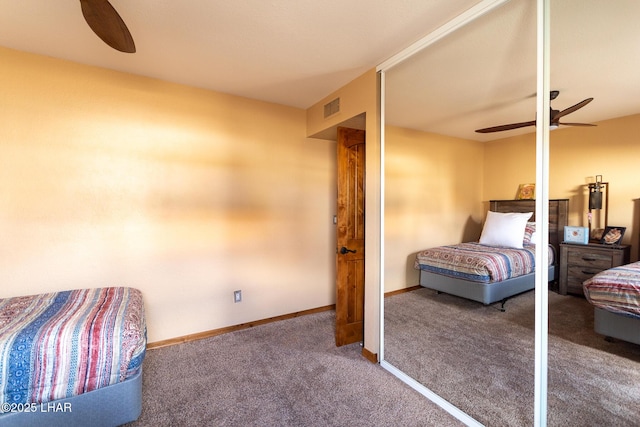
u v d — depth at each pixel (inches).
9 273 82.2
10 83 81.4
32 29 72.2
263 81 102.5
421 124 106.6
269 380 82.8
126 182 96.8
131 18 67.4
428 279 109.1
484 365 86.8
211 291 112.0
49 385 55.6
